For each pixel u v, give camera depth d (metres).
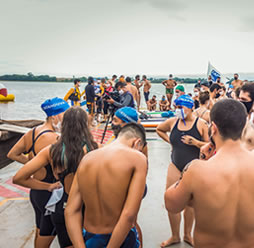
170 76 15.55
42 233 2.16
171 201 1.45
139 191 1.48
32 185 1.94
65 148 1.87
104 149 1.60
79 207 1.62
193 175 1.29
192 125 2.80
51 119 2.21
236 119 1.25
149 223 3.34
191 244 2.83
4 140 5.45
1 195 4.14
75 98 10.31
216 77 12.57
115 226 1.48
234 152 1.27
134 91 10.50
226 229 1.25
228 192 1.21
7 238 2.98
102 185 1.50
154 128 9.34
